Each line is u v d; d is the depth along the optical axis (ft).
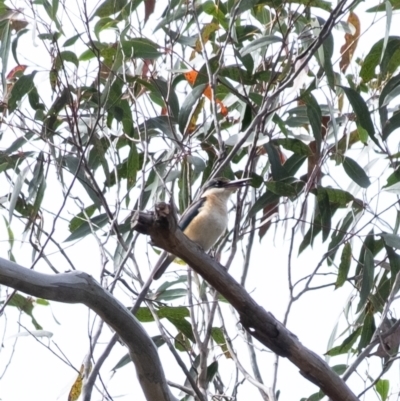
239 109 36.22
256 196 37.27
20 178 32.35
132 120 34.83
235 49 32.09
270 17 36.09
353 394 23.95
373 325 33.22
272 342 23.58
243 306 23.07
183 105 32.73
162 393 24.27
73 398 29.50
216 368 32.32
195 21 33.55
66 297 22.06
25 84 33.24
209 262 22.49
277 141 34.81
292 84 31.73
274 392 30.42
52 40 31.32
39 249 31.24
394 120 33.83
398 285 31.96
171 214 21.17
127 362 31.37
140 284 32.96
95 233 31.76
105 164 33.47
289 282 31.53
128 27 33.47
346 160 33.37
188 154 33.30
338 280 32.22
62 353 29.96
